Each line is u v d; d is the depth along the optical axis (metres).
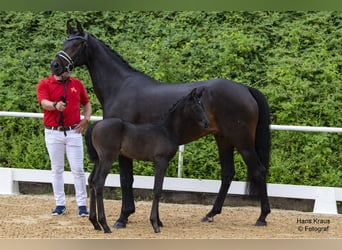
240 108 8.45
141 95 8.56
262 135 8.71
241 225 8.78
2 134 11.85
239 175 10.83
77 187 8.98
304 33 13.55
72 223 8.47
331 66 12.54
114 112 8.65
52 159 8.94
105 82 8.85
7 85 13.00
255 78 12.65
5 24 14.80
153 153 7.90
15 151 11.57
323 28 13.74
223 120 8.47
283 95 11.98
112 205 10.09
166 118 8.03
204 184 10.48
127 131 7.86
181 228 8.38
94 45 8.87
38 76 13.16
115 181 10.74
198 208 10.13
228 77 12.71
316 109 11.73
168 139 7.94
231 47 13.12
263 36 13.62
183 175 10.95
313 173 10.81
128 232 7.93
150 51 13.39
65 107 8.48
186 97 7.96
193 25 14.19
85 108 9.10
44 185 11.19
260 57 13.12
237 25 13.98
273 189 10.33
